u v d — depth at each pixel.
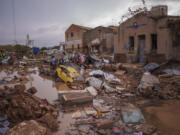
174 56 11.58
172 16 11.73
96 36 32.06
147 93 7.34
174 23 11.29
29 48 34.41
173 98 7.07
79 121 5.09
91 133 4.34
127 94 7.90
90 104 6.61
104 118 5.28
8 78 12.56
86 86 9.62
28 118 5.11
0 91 6.53
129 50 15.11
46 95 8.09
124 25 15.33
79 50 34.28
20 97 6.14
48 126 4.64
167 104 6.38
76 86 9.62
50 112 5.47
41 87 9.89
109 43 27.00
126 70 12.81
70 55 18.61
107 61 16.59
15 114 5.14
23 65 22.52
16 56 27.95
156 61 12.47
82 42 35.59
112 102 6.88
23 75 14.80
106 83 10.26
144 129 4.39
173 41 11.55
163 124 4.73
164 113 5.49
